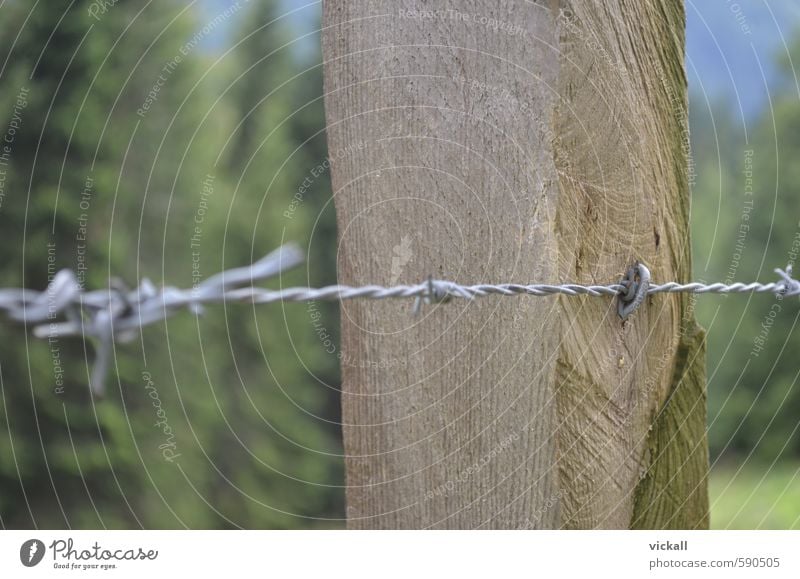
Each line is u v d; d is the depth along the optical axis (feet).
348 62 6.04
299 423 28.68
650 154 6.17
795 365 30.09
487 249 5.65
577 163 5.68
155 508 23.81
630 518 6.17
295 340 28.84
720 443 30.73
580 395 5.70
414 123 5.82
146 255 23.94
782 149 30.42
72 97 22.22
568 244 5.63
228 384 26.81
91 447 22.77
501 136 5.61
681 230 6.58
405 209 5.87
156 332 23.89
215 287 4.35
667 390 6.59
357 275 6.09
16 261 21.62
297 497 28.55
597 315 5.82
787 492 28.12
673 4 6.39
